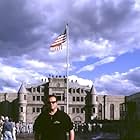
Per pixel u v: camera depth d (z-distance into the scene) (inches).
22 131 3420.3
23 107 5846.5
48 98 343.3
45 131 336.5
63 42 1870.1
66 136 341.7
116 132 1980.8
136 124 1221.1
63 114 341.7
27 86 5999.0
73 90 5954.7
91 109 5880.9
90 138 1876.2
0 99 5994.1
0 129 1192.2
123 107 1391.5
